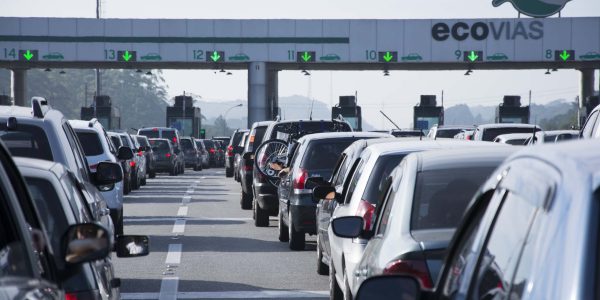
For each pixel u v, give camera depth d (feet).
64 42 530.68
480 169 60.03
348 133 137.80
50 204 51.49
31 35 530.27
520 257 27.55
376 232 66.44
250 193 214.28
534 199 27.63
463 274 33.88
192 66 567.18
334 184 108.47
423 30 532.32
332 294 92.27
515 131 238.89
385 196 67.15
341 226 72.69
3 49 530.27
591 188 24.12
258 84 533.55
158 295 100.89
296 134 181.68
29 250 36.58
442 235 55.83
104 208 82.07
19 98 575.79
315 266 122.93
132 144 297.33
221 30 532.32
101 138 164.86
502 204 31.60
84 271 49.42
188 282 109.60
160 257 130.93
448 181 59.36
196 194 274.16
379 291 34.35
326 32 531.91
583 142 28.58
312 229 135.33
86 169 91.86
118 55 531.91
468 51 531.91
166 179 390.21
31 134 79.77
